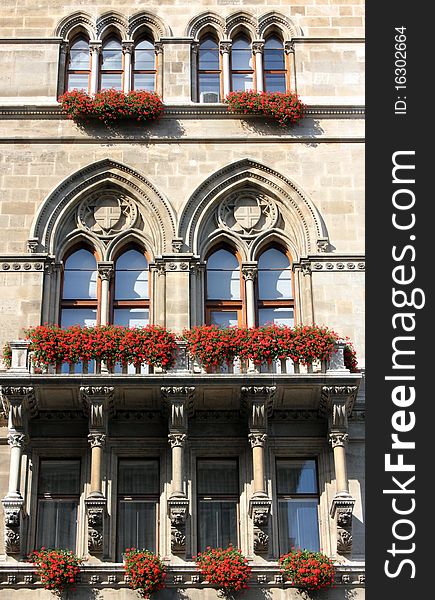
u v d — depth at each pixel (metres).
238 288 43.00
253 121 45.12
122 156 44.41
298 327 39.75
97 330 39.47
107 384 38.50
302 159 44.56
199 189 43.81
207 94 46.28
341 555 37.91
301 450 39.69
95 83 46.31
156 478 39.50
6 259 42.34
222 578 36.75
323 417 39.88
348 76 46.28
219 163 44.41
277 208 43.94
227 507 39.25
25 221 43.22
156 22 47.19
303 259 42.81
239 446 39.62
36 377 38.34
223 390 38.88
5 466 39.22
